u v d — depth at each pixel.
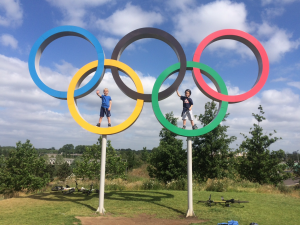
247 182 13.22
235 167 15.56
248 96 7.12
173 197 8.94
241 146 15.54
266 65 7.24
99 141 16.00
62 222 5.54
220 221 5.89
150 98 7.14
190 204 6.53
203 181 14.28
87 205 7.46
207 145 14.77
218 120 7.02
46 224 5.38
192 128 7.51
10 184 11.22
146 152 35.09
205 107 15.73
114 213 6.62
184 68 7.17
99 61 7.34
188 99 7.70
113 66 7.34
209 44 7.73
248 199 8.88
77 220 5.74
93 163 15.12
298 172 20.41
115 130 6.92
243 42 7.63
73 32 7.64
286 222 6.05
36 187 11.55
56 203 7.68
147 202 8.03
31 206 7.20
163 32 7.35
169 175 14.69
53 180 20.77
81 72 7.41
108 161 15.36
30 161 12.41
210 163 14.55
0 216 6.04
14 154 12.26
